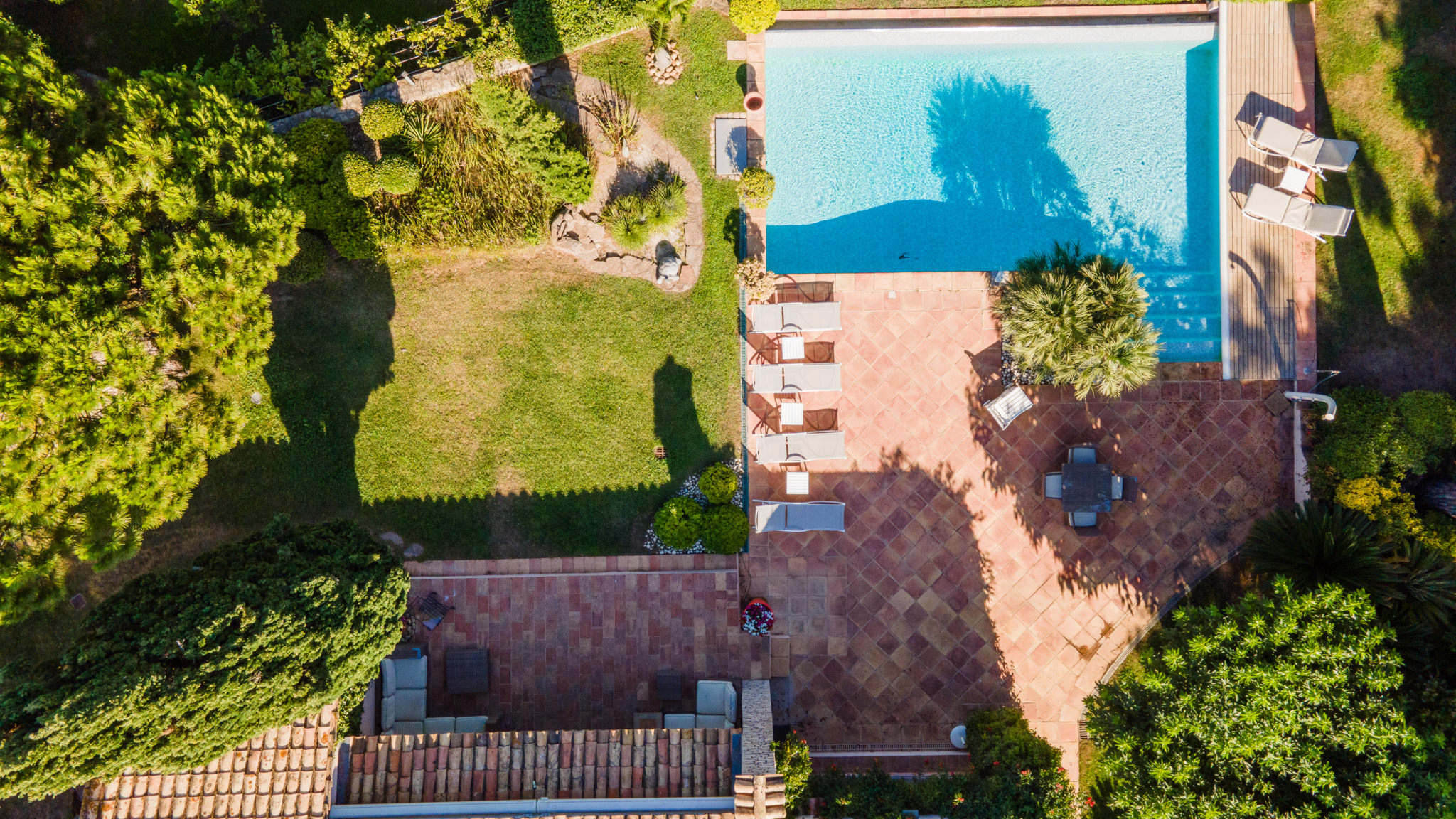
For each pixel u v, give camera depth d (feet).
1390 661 40.14
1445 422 51.06
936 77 59.16
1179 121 58.80
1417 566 47.34
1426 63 56.13
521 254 56.03
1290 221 54.49
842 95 59.26
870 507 56.59
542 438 55.77
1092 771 55.57
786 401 55.88
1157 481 56.65
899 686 56.08
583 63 56.13
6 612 41.27
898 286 57.11
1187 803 39.73
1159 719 42.55
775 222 59.06
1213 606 44.57
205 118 43.45
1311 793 38.29
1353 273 56.59
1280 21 56.44
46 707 33.47
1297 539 49.21
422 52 53.47
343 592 42.75
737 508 54.29
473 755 46.85
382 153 53.93
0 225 38.42
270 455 55.21
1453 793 37.24
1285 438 56.49
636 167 56.54
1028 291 51.21
